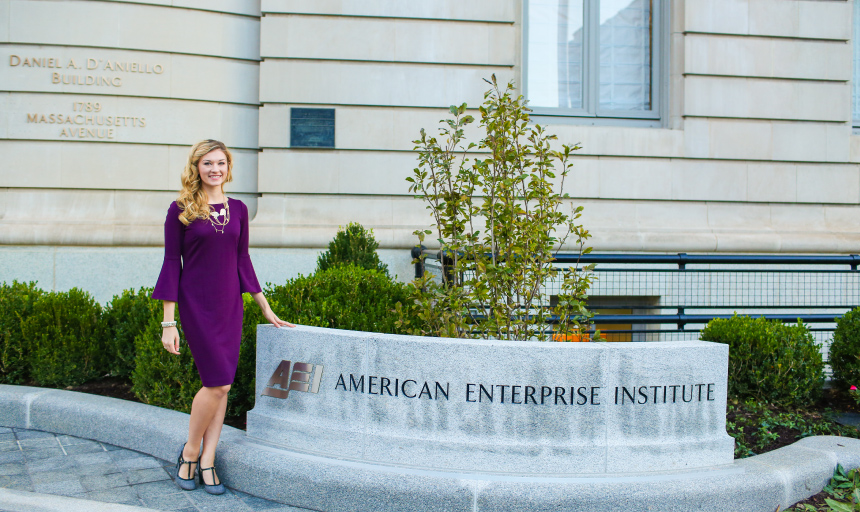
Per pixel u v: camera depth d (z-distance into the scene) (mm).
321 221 7730
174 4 7613
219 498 3322
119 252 7383
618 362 3234
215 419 3410
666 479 3168
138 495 3307
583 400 3221
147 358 4473
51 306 5207
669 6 8359
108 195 7484
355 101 7773
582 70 8484
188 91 7676
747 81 8289
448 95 7875
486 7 7922
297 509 3219
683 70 8227
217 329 3242
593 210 8039
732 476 3242
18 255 7199
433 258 6988
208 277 3242
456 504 3051
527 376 3217
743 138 8273
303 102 7730
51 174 7363
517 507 3020
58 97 7355
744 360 5027
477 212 4176
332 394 3457
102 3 7398
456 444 3238
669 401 3293
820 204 8414
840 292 7930
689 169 8188
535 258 4219
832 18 8414
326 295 4699
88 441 4191
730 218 8258
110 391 5105
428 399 3283
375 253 7090
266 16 7707
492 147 4164
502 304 4105
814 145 8391
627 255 6746
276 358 3656
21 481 3461
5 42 7258
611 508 3033
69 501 3053
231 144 7879
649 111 8500
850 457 3643
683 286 7836
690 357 3312
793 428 4512
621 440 3244
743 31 8258
